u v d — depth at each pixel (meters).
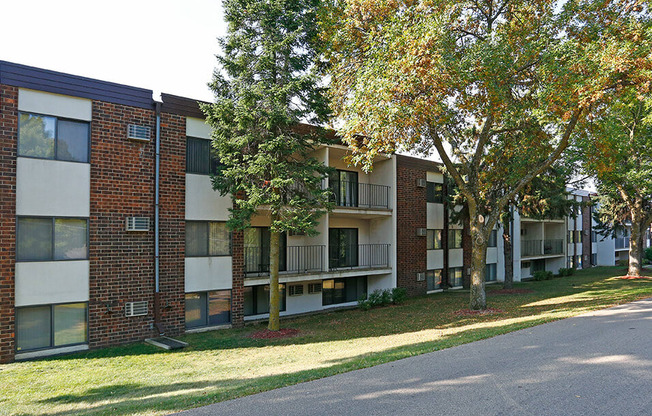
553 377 6.38
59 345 10.80
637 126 22.17
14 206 10.23
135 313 11.93
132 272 12.00
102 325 11.41
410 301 19.98
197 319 13.38
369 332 13.02
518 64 13.56
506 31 14.09
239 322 14.19
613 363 7.00
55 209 10.84
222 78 12.26
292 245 17.16
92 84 11.52
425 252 22.33
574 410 5.13
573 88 11.84
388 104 11.70
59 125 11.07
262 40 12.12
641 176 22.31
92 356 10.48
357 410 5.29
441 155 15.70
